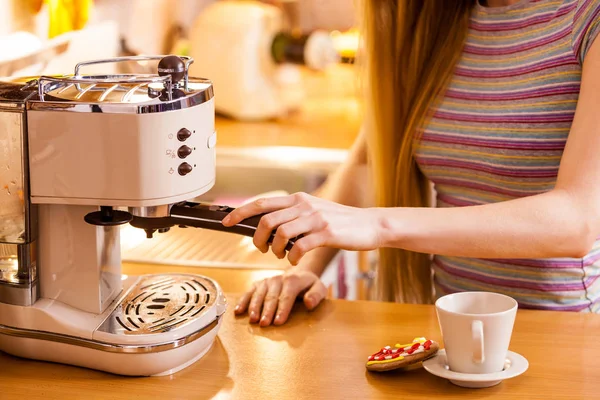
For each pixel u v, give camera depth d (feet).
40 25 5.14
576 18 3.92
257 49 9.23
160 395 3.03
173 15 8.63
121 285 3.53
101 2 6.41
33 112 3.00
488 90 4.26
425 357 3.12
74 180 3.04
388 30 4.56
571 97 3.99
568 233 3.43
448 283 4.46
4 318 3.26
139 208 3.10
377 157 4.72
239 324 3.72
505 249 3.43
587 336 3.47
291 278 3.95
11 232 3.18
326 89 10.27
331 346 3.44
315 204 3.31
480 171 4.30
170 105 2.97
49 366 3.28
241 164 6.93
